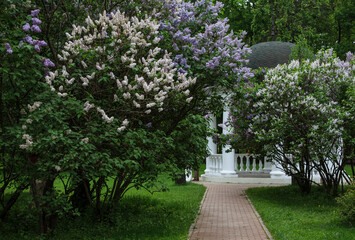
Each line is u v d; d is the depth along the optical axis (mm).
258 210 11391
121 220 9234
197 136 9148
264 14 27281
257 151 14375
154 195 14422
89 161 6594
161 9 9008
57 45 8406
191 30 9375
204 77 8602
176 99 7867
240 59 8992
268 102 12773
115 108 7648
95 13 9062
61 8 8797
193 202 12742
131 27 7598
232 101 13297
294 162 13906
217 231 8641
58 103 6969
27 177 6891
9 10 6766
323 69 12984
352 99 11852
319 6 28672
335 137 11984
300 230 8344
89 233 8047
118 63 7559
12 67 6523
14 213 9250
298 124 12406
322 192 14000
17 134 6355
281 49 20453
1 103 6988
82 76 7668
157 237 7730
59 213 6957
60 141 6586
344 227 8570
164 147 8180
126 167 8320
